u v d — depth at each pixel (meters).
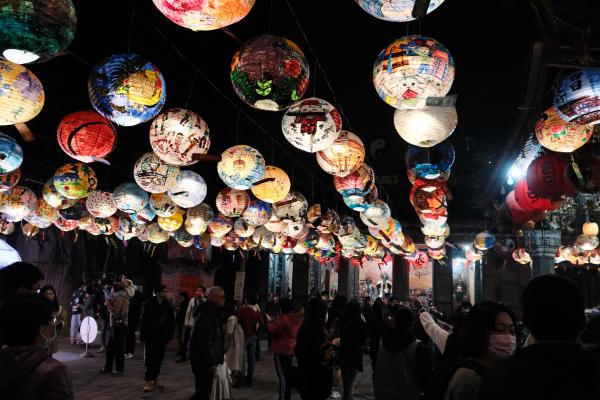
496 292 18.06
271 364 12.22
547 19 4.38
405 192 18.81
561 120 4.52
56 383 2.10
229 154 5.29
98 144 4.50
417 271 25.42
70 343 14.03
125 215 9.33
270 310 17.66
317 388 5.03
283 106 3.57
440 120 3.98
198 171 12.62
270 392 8.65
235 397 8.11
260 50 3.37
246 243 11.17
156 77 3.70
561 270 20.56
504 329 2.53
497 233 16.98
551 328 1.60
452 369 2.58
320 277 22.66
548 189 4.85
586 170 4.53
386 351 4.08
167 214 7.39
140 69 3.64
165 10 2.71
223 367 6.13
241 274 12.33
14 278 3.29
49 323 2.33
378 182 14.32
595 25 4.42
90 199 7.30
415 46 3.35
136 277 17.62
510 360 1.59
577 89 3.66
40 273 3.44
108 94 3.58
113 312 9.79
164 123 4.36
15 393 2.01
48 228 14.58
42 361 2.14
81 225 9.02
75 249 15.50
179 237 9.84
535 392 1.45
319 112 4.20
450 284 18.92
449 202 17.77
